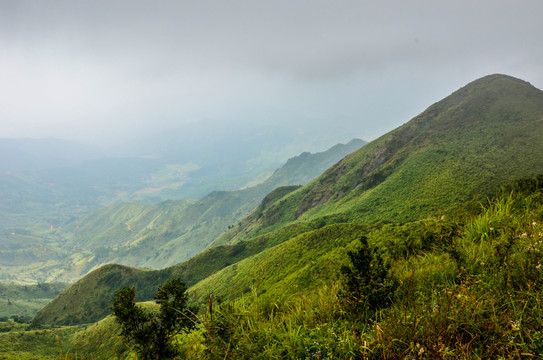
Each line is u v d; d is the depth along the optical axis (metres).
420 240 5.22
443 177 110.25
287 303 4.00
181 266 152.25
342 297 3.40
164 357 3.32
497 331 2.37
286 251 75.25
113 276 155.75
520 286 2.84
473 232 4.67
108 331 64.75
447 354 2.21
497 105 156.75
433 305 2.80
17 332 80.12
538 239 3.57
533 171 88.62
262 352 2.91
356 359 2.56
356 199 143.00
